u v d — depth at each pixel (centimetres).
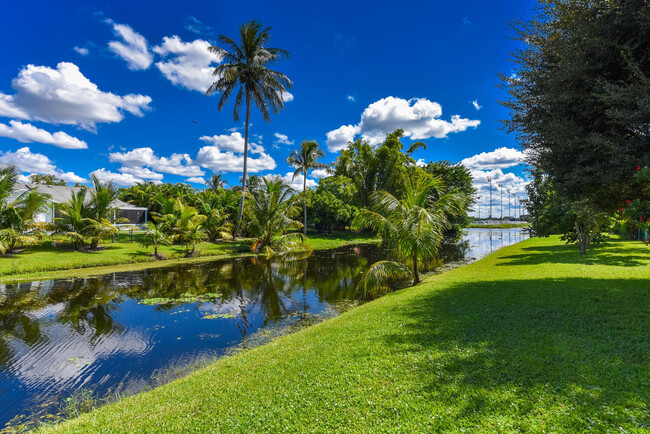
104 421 325
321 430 259
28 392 452
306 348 472
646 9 470
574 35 554
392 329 499
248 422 283
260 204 2225
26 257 1539
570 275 870
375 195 1048
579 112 584
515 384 294
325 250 2472
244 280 1282
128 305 911
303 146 3375
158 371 516
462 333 444
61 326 735
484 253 2159
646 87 471
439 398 284
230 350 598
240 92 2656
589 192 626
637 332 396
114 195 2006
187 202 3797
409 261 1611
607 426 223
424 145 3991
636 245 1759
